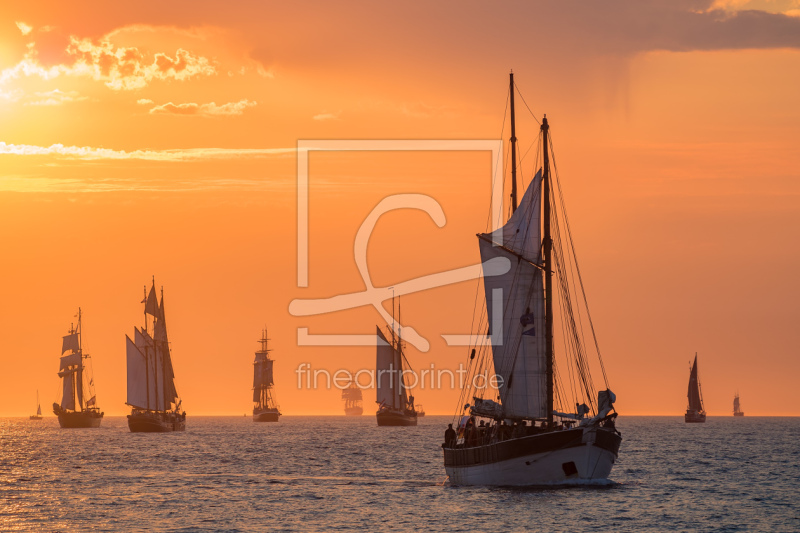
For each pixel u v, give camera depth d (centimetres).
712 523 19100
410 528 18425
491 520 18750
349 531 18362
